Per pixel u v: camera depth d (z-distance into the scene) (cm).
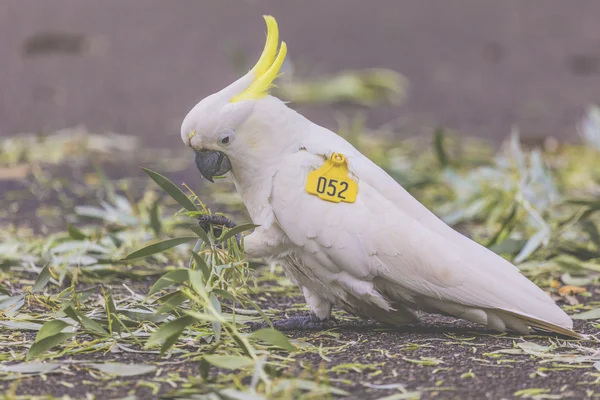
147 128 1350
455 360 478
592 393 428
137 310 523
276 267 732
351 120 1391
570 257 740
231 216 883
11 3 2027
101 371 448
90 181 1055
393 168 998
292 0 2205
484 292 508
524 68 1725
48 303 570
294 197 514
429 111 1466
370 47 1820
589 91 1587
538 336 527
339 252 510
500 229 739
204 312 481
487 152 1206
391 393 424
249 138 518
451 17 2066
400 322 550
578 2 2153
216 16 2028
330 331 542
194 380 434
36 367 452
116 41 1822
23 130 1310
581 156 1184
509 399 420
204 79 1602
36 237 800
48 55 1730
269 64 532
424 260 507
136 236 757
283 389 404
